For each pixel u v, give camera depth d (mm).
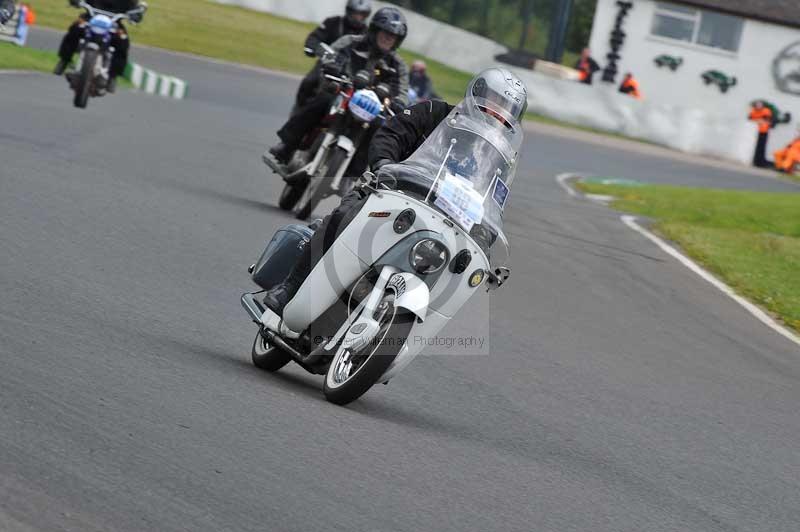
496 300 40094
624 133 149625
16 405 18750
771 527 21812
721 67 170500
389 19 42656
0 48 84812
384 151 24141
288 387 24562
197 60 122375
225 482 17594
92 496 16000
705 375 35062
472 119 24188
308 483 18422
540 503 20266
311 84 49781
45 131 52406
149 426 19297
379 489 18984
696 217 76812
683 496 22625
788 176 142125
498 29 175000
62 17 126312
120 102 74062
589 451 24641
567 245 55500
